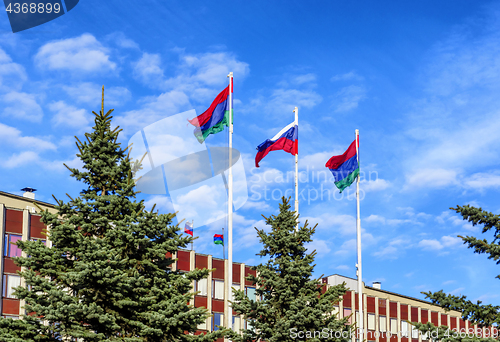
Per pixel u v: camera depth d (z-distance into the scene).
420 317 66.56
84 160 25.52
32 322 21.94
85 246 22.36
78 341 24.94
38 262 23.48
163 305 23.84
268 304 30.61
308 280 31.11
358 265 34.47
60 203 24.45
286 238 30.81
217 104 30.11
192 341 24.14
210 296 50.25
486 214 28.22
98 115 26.23
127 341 22.39
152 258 24.83
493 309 27.53
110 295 23.00
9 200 43.81
